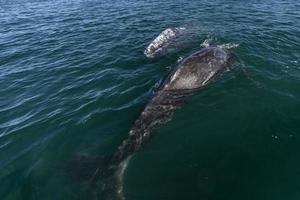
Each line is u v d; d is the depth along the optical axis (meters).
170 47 16.95
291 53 15.75
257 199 8.33
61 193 8.81
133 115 11.77
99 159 9.78
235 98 12.02
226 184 8.71
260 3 25.67
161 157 9.62
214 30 19.45
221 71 13.66
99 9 27.88
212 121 10.97
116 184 8.71
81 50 18.44
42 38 21.55
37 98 13.84
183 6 26.20
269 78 13.27
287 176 8.88
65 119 12.06
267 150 9.68
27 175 9.70
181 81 12.84
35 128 11.81
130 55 16.88
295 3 25.42
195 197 8.41
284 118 10.89
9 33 23.48
